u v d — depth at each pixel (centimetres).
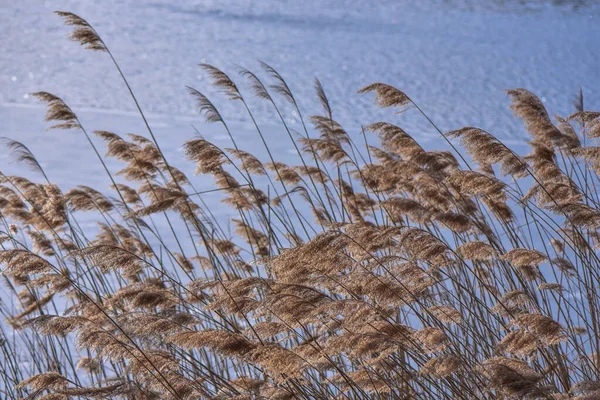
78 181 2084
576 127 1683
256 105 3175
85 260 986
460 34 4775
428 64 3969
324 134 1070
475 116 2931
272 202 1063
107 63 4006
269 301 623
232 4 5944
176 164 2252
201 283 688
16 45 4400
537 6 5572
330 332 694
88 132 2709
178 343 609
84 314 735
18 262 698
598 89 3353
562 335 601
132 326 642
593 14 5209
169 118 2942
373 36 4753
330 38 4694
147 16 5425
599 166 804
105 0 6100
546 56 4066
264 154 2402
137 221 1029
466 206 956
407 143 912
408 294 662
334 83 3566
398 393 746
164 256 1412
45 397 605
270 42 4578
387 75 3728
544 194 812
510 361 586
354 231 718
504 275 927
